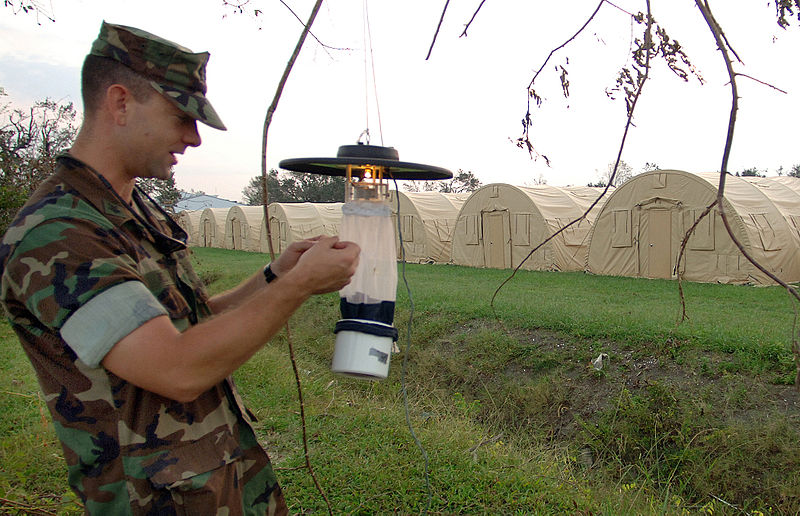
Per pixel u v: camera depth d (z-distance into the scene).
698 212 13.73
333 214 28.84
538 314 8.81
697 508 4.79
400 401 6.57
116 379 1.44
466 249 20.22
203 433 1.58
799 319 8.20
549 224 17.34
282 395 5.48
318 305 10.62
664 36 1.59
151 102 1.46
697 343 6.81
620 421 5.88
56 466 3.85
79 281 1.28
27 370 6.52
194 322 1.72
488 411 6.91
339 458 3.99
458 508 3.38
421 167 1.67
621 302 10.35
